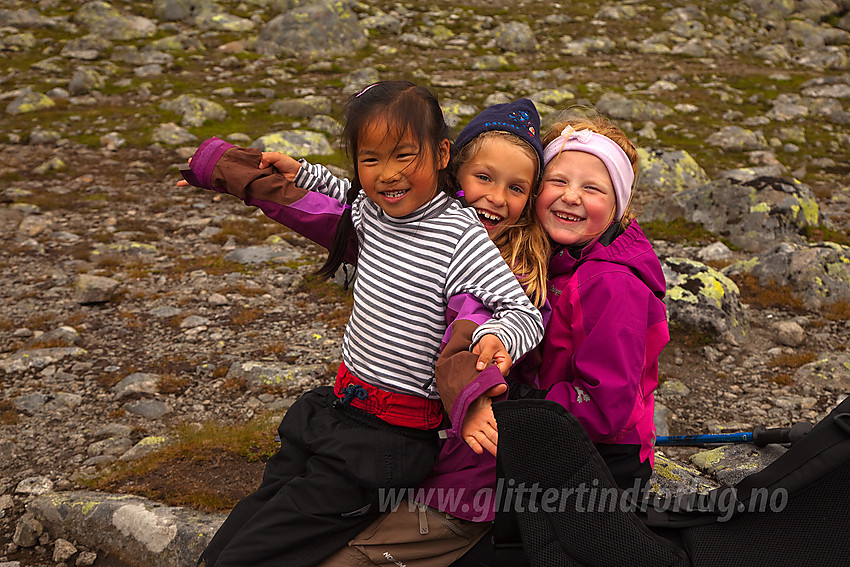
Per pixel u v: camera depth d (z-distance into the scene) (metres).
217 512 3.55
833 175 13.30
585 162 2.30
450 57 20.16
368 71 17.61
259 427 4.54
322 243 2.44
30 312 6.79
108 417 4.92
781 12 25.64
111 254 8.38
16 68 17.44
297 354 5.88
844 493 1.81
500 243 2.34
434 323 2.14
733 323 6.33
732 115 16.80
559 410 1.88
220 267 8.01
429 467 2.19
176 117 14.48
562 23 23.78
